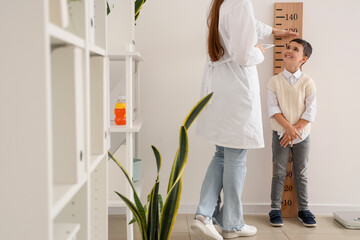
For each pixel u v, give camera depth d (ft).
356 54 8.68
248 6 6.21
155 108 8.71
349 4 8.58
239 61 6.34
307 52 8.04
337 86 8.73
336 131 8.82
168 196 5.04
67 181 2.76
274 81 8.18
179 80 8.68
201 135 7.03
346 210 8.89
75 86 2.70
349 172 8.88
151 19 8.55
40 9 2.10
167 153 8.80
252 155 8.80
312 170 8.87
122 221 8.39
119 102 6.68
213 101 6.75
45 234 2.17
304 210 8.30
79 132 2.81
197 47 8.62
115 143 8.45
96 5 3.94
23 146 2.15
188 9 8.54
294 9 8.48
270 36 8.60
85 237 3.27
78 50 2.79
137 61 8.09
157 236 5.17
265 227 8.04
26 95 2.14
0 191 2.16
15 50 2.12
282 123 7.96
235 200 6.97
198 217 6.82
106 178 4.27
